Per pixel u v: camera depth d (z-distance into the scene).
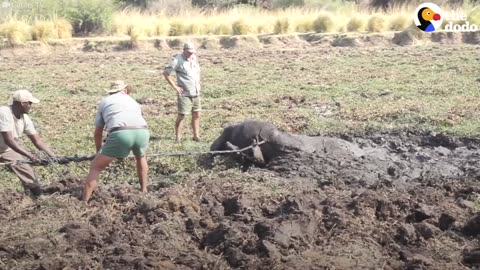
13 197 9.76
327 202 9.11
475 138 12.84
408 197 9.47
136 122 9.35
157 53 27.67
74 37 30.77
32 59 26.31
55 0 31.69
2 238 8.26
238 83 19.20
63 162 10.08
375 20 30.11
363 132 13.31
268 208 9.17
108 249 7.96
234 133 11.73
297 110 15.36
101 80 20.48
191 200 9.41
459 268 7.47
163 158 11.77
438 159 11.91
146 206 8.97
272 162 11.27
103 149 9.34
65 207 9.23
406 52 25.23
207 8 36.84
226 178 10.58
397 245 8.10
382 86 17.98
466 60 22.38
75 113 15.71
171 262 7.62
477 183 10.28
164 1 37.53
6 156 10.01
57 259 7.63
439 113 14.47
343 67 21.84
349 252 7.83
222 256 7.84
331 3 37.16
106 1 32.03
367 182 10.37
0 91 18.81
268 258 7.61
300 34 30.14
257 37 29.86
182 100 12.82
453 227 8.55
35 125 14.52
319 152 11.46
